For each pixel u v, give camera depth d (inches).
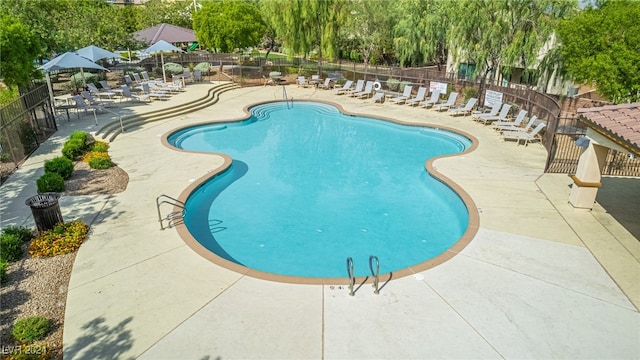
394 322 272.8
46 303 288.8
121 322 272.1
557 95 988.6
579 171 429.7
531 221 410.9
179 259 343.9
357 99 1055.6
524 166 569.0
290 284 313.0
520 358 245.0
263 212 481.1
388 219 466.9
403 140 762.2
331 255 397.7
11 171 524.4
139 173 534.9
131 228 393.4
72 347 251.1
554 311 284.7
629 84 621.0
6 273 318.0
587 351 250.8
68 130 690.2
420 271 328.8
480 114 816.3
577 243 370.6
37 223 369.1
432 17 1104.2
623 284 314.2
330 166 631.8
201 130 803.4
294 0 1179.9
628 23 609.3
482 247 363.3
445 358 243.9
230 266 335.0
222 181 560.7
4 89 806.5
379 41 1429.6
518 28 823.1
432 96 949.8
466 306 288.5
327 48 1219.9
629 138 308.5
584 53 663.1
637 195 473.7
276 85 1242.6
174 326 269.0
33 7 984.3
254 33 1245.7
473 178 524.4
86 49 886.4
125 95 903.7
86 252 352.5
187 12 1973.4
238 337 260.1
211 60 1443.2
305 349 250.5
